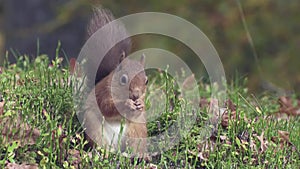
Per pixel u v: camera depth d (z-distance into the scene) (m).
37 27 23.83
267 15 23.44
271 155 9.75
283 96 13.93
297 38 23.17
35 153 9.07
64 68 11.48
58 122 9.67
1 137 9.01
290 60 22.75
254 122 10.63
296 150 10.30
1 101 9.84
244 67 22.78
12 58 23.02
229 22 23.30
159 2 23.38
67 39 23.59
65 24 23.66
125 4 23.72
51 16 23.94
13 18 23.92
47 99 9.96
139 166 9.00
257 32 23.23
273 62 22.72
